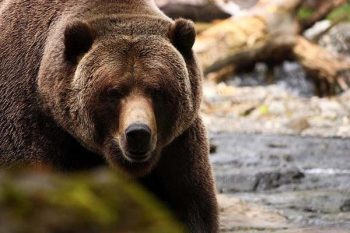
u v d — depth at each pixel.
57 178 2.69
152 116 8.82
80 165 10.11
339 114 29.98
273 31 34.25
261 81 34.31
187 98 9.41
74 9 10.38
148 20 9.75
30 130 10.06
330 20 39.09
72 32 9.46
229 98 31.72
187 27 9.66
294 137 24.53
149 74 9.05
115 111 9.09
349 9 40.62
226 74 33.97
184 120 9.50
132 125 8.48
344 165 19.41
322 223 12.51
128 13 10.10
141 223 2.56
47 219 2.49
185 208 10.02
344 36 39.03
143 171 9.25
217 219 10.30
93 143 9.48
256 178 16.44
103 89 9.08
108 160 9.40
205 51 33.41
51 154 9.99
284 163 18.98
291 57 34.84
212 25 34.84
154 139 8.79
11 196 2.53
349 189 15.92
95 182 2.66
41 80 9.88
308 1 35.88
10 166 10.12
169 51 9.34
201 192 10.06
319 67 34.16
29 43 10.50
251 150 21.39
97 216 2.53
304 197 14.80
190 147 9.99
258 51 34.16
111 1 10.30
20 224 2.48
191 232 9.94
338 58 35.25
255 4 38.44
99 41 9.46
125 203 2.60
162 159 9.88
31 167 9.98
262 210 13.56
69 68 9.58
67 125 9.67
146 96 9.01
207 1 34.94
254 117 29.61
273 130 27.50
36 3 10.81
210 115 29.69
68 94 9.49
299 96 33.31
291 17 34.75
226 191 16.00
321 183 16.48
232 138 24.05
